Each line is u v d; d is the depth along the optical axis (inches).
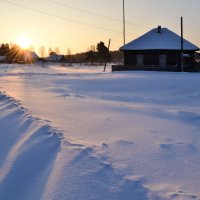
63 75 1391.5
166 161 212.4
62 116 365.1
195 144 260.2
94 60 4411.9
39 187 166.9
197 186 173.0
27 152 216.7
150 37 1779.0
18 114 356.8
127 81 934.4
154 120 361.4
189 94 689.0
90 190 160.7
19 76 1349.7
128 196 155.9
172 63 1716.3
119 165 197.6
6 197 158.1
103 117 368.8
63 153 211.2
